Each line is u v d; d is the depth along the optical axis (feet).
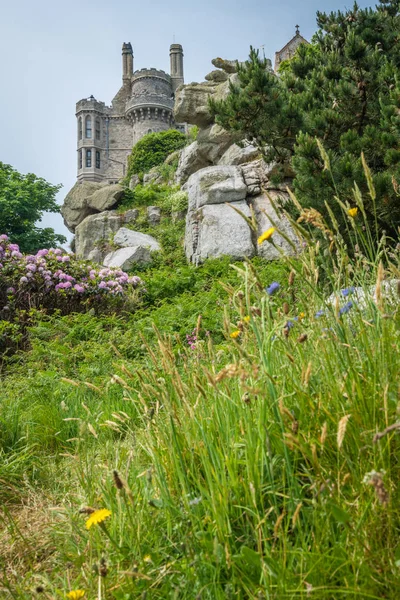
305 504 5.65
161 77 225.35
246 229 43.73
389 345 5.93
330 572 4.80
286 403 6.37
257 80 32.19
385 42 32.01
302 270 6.56
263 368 5.70
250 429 6.07
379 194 22.08
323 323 6.77
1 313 28.19
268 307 6.31
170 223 61.46
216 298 29.58
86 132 233.14
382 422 5.41
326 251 7.02
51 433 12.57
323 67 31.68
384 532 4.90
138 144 128.77
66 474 10.16
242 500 5.83
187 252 49.65
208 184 48.67
